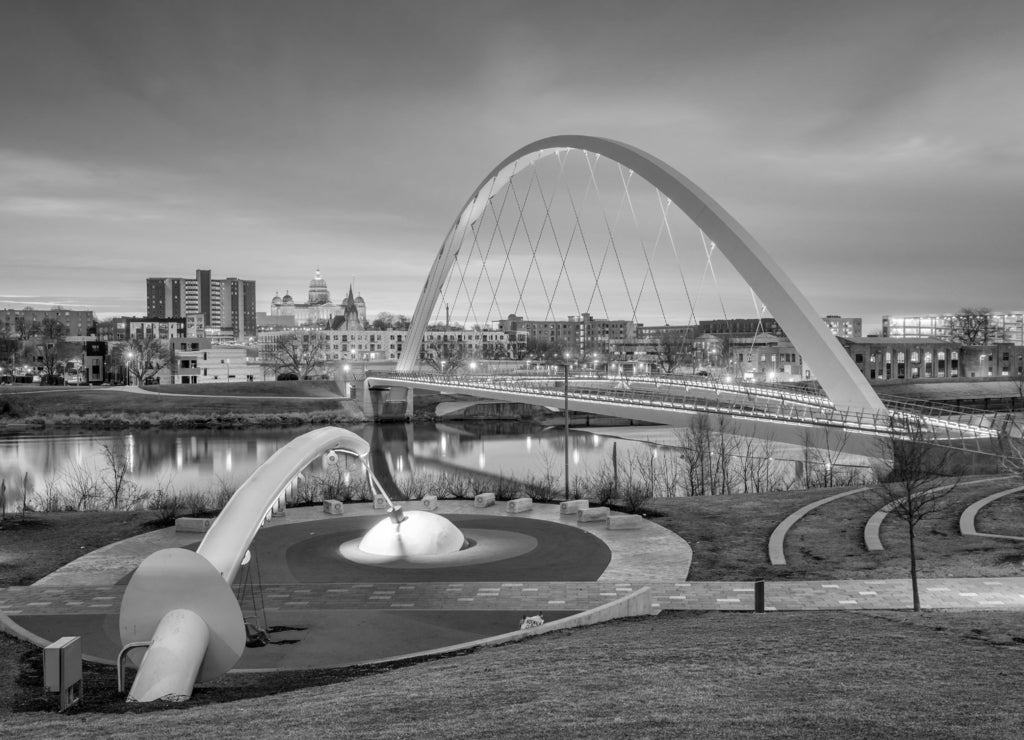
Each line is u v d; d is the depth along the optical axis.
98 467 86.38
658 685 14.05
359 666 19.59
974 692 13.16
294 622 24.17
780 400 67.75
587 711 12.22
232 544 18.16
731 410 59.75
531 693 13.79
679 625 21.47
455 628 23.53
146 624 16.20
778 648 17.39
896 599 24.45
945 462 45.03
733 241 63.88
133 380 173.88
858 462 63.94
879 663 15.60
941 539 31.41
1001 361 157.12
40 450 101.25
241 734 11.59
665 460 81.94
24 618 24.86
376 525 34.25
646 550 32.88
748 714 11.84
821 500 39.72
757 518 37.41
